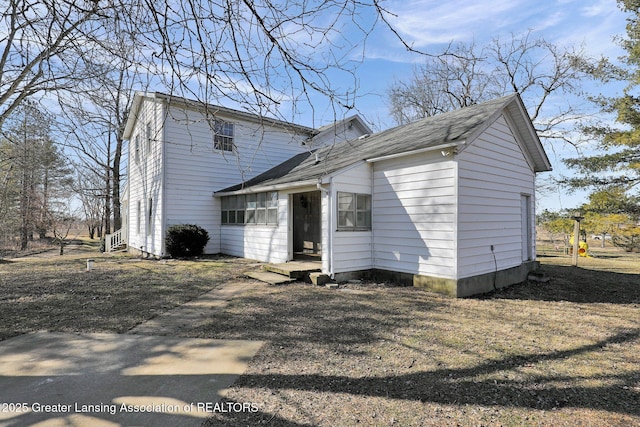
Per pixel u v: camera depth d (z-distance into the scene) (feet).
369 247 28.30
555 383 10.50
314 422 8.34
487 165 25.68
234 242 41.22
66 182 73.46
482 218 25.02
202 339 14.20
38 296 21.54
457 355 12.63
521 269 29.58
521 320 17.42
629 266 40.73
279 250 33.91
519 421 8.46
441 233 23.34
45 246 79.00
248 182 41.75
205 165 42.50
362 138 41.39
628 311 19.69
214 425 8.18
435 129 28.04
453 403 9.27
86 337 14.40
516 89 62.28
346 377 10.76
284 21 9.91
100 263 36.63
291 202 33.30
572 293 25.26
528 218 32.14
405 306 19.84
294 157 49.57
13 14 10.55
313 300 21.06
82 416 8.55
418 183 24.88
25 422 8.27
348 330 15.44
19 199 69.82
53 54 12.81
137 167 48.62
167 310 18.62
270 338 14.33
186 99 11.80
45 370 11.23
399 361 12.04
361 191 27.91
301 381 10.47
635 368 11.64
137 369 11.32
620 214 48.98
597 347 13.64
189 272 30.45
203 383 10.32
